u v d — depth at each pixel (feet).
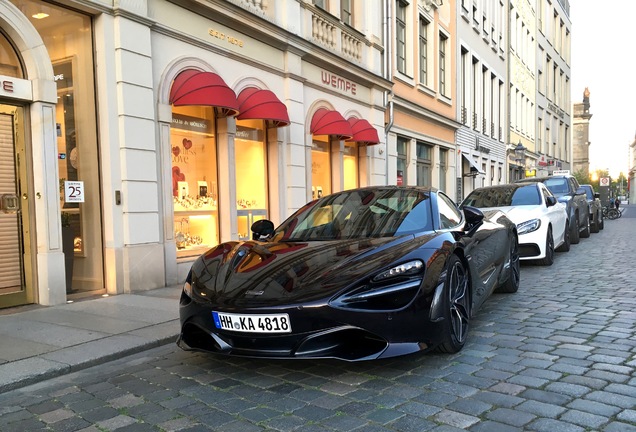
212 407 9.96
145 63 23.24
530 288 21.47
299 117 35.14
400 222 14.06
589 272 25.20
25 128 19.52
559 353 12.44
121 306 19.36
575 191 42.57
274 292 10.89
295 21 34.71
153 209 23.56
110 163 21.95
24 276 19.52
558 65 149.79
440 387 10.44
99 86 22.04
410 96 55.36
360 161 45.75
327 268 11.32
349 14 43.91
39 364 12.56
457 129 69.87
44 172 19.51
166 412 9.84
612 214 91.20
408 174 55.83
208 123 28.66
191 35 26.17
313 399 10.09
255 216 32.32
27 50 19.24
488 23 84.94
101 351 13.58
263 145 33.27
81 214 22.03
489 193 31.50
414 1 55.77
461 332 12.81
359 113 44.32
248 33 30.32
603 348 12.73
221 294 11.39
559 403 9.45
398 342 10.68
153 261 23.41
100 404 10.41
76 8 21.15
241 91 29.71
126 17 22.35
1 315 17.94
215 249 14.42
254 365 12.44
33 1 20.04
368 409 9.48
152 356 13.78
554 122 147.64
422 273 11.30
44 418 9.79
